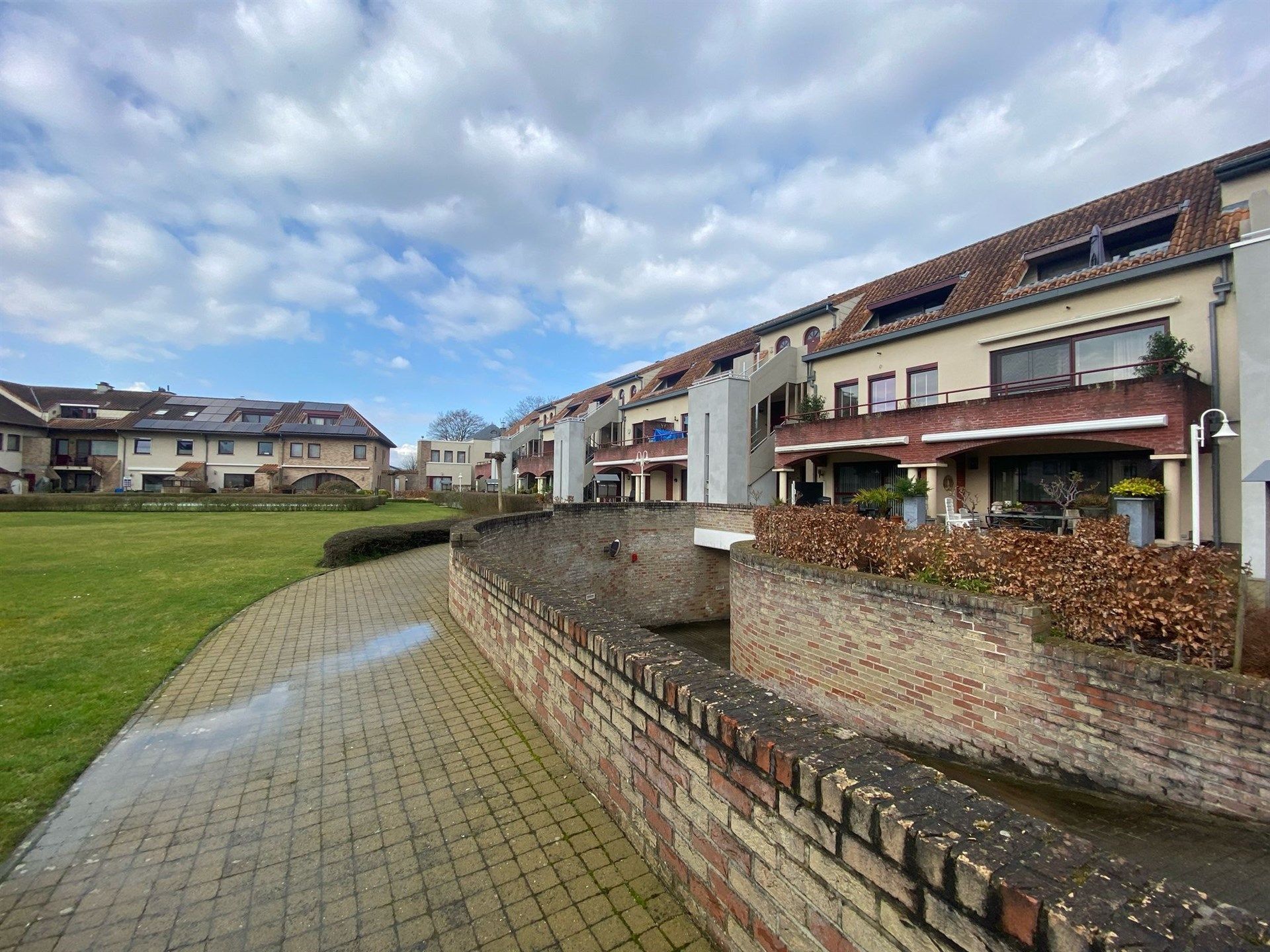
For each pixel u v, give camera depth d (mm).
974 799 1438
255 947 2107
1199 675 4156
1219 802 4023
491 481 45750
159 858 2619
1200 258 9859
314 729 4016
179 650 5672
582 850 2627
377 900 2346
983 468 13734
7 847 2660
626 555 14914
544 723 3863
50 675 4883
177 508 27391
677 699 2256
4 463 34406
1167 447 9539
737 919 1900
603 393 36031
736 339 26422
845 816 1478
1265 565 6859
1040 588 5336
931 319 14664
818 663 7418
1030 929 1078
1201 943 1005
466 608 6488
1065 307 12016
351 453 41438
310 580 9820
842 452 16547
